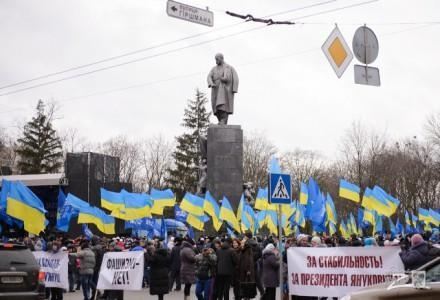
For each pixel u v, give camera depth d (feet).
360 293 26.37
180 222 119.03
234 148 107.65
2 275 41.24
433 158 204.54
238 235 87.30
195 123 252.01
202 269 56.75
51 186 156.04
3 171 198.18
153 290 53.16
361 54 48.44
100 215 76.13
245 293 51.39
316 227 84.02
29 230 60.59
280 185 43.39
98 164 162.30
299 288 41.19
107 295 60.95
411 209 193.16
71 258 71.92
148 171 277.23
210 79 110.42
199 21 47.57
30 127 244.42
